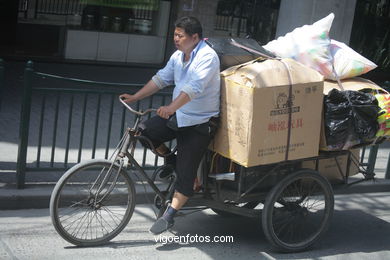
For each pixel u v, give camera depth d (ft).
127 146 17.48
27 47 40.78
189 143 17.13
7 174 21.40
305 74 17.12
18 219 19.03
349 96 17.81
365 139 18.24
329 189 18.69
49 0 40.40
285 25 35.50
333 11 35.12
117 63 41.75
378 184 25.49
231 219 20.95
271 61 17.22
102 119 29.73
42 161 23.04
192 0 41.81
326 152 18.37
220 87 17.07
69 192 19.97
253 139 16.37
